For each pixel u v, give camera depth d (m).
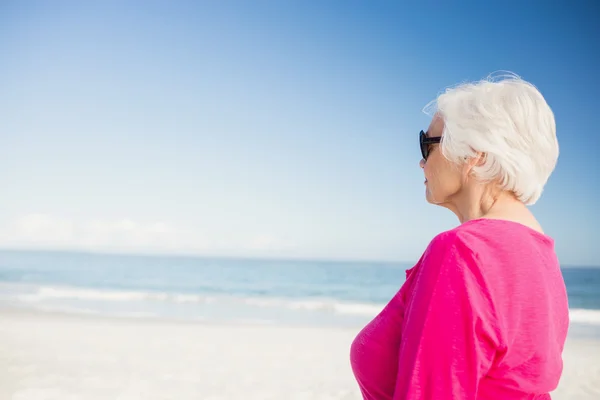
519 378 1.11
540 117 1.29
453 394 1.04
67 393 6.71
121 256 101.44
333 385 7.33
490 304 1.08
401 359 1.13
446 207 1.46
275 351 9.70
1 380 7.29
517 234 1.19
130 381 7.37
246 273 54.78
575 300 35.41
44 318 13.53
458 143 1.31
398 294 1.32
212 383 7.36
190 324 12.91
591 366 8.84
